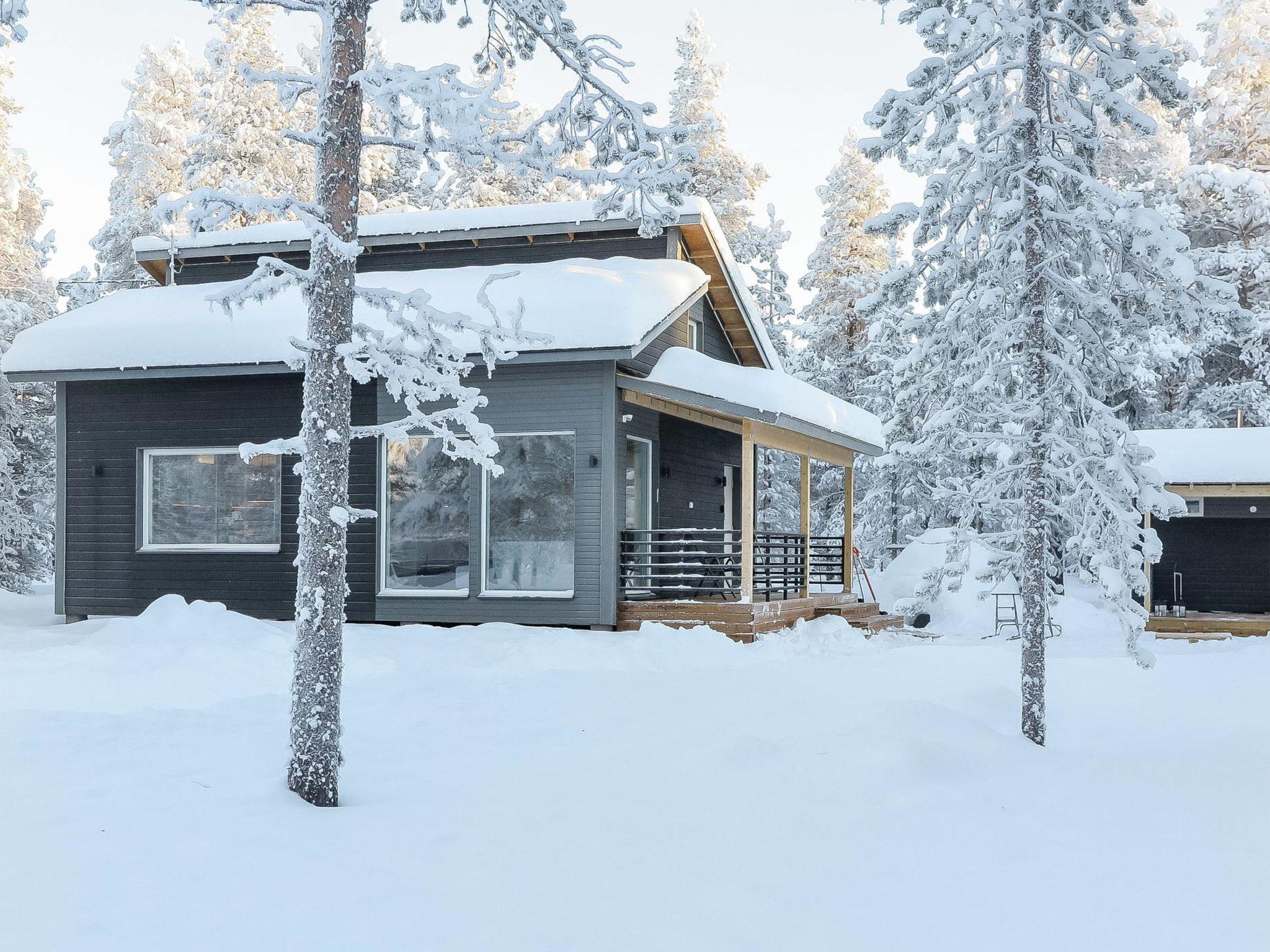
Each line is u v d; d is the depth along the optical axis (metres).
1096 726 11.01
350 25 7.59
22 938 4.80
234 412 19.14
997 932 5.21
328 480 7.32
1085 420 10.80
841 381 41.19
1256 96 41.38
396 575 18.39
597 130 9.66
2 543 31.11
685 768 8.19
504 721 10.08
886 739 8.52
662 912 5.40
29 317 36.78
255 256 23.38
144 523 19.52
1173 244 10.16
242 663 12.66
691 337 22.38
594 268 19.83
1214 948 5.05
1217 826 7.04
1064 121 11.15
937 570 10.82
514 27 9.79
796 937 5.13
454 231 22.22
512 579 17.91
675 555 18.00
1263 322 35.44
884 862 6.22
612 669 14.12
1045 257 10.59
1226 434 24.11
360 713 10.50
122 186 43.91
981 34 10.23
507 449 18.00
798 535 21.27
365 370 7.24
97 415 19.64
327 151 7.53
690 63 43.31
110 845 6.03
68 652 12.60
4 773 7.57
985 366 11.07
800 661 15.09
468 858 6.12
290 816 6.75
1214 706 12.16
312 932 5.00
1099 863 6.24
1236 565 24.91
